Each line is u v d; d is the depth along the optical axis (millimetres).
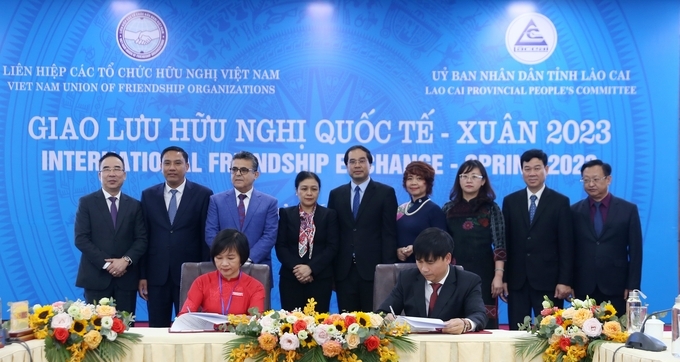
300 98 6199
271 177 6184
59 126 6090
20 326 2820
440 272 3234
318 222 4809
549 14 6176
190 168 6145
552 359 2857
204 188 5027
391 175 6199
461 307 3271
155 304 4867
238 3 6172
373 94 6215
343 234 4871
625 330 2959
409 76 6199
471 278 3305
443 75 6195
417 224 4805
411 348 2824
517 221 4867
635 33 6148
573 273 4898
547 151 6164
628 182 6137
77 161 6102
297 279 4758
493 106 6184
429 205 4855
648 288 6117
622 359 2625
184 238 4875
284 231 4832
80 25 6125
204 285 3520
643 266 6121
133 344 2848
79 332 2771
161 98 6141
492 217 4773
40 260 6102
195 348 2830
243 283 3525
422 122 6195
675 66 6133
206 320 3045
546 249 4809
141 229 4844
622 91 6145
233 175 4797
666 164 6117
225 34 6176
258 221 4750
